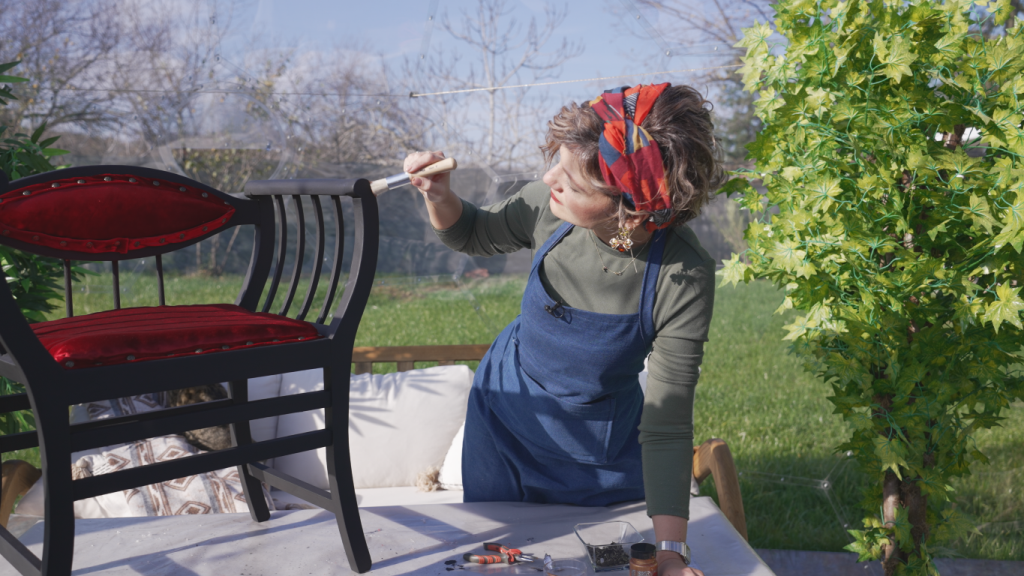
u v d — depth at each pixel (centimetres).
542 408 137
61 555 90
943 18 135
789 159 149
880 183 135
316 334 112
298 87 437
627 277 120
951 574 207
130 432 95
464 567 120
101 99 526
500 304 582
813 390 425
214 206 130
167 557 124
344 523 116
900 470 156
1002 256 134
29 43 568
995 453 213
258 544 129
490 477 153
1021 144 127
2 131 206
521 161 484
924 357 147
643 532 134
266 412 106
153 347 95
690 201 107
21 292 205
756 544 254
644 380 215
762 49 155
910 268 135
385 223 577
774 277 156
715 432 361
